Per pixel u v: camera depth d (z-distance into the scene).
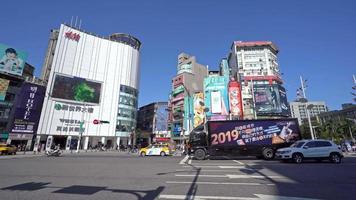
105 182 8.62
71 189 7.41
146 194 6.70
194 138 20.88
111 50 72.44
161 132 80.31
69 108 60.72
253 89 68.38
